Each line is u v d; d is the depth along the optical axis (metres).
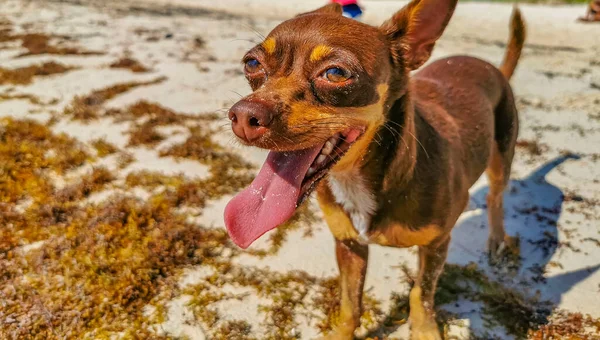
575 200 0.38
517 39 0.35
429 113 0.26
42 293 0.29
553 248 0.33
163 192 0.38
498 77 0.33
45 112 0.51
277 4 1.38
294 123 0.19
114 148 0.45
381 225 0.23
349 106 0.20
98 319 0.28
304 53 0.20
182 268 0.31
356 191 0.22
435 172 0.23
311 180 0.20
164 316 0.28
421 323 0.26
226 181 0.40
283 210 0.20
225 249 0.33
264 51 0.20
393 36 0.22
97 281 0.30
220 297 0.29
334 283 0.30
